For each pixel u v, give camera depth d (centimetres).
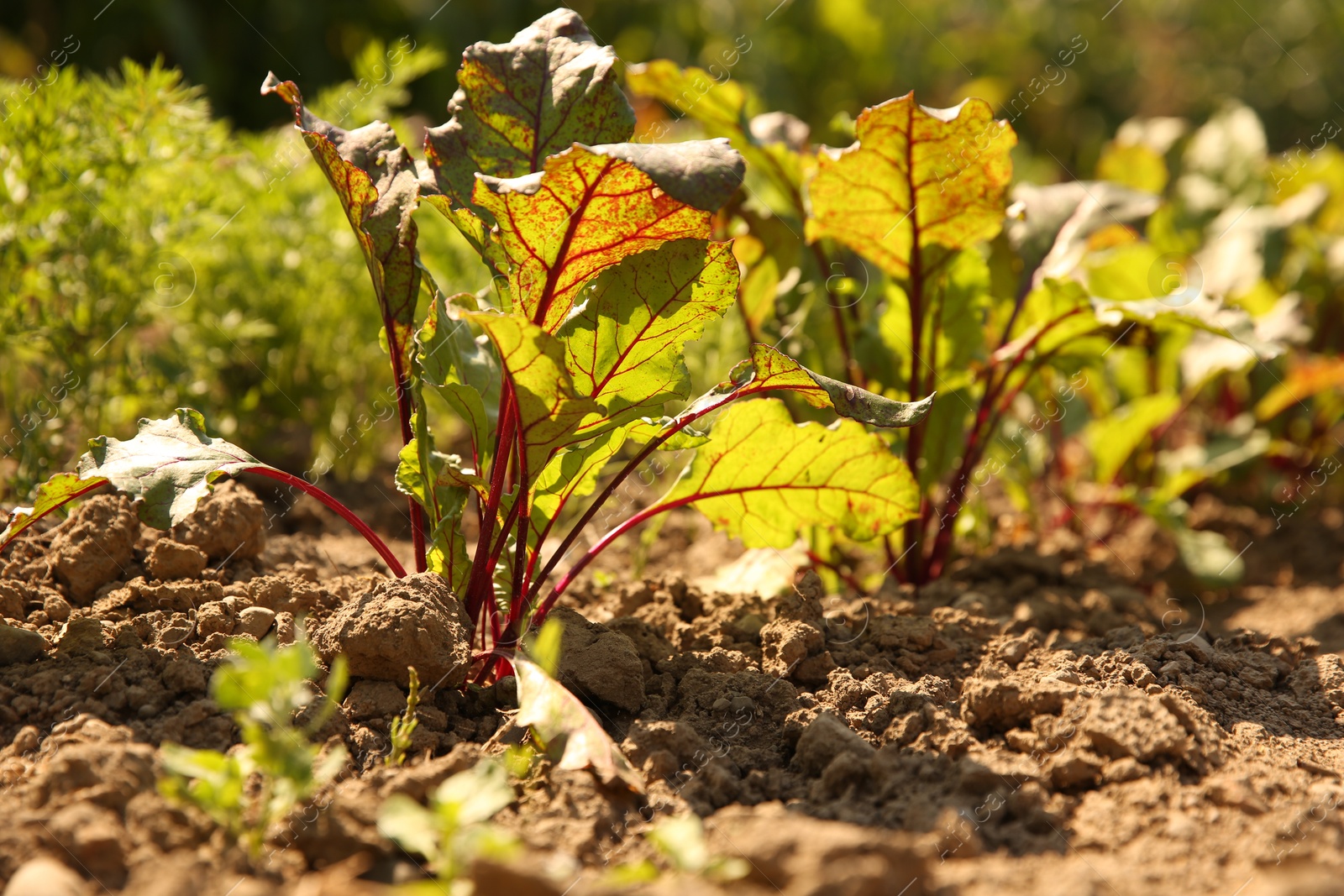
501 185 195
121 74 332
